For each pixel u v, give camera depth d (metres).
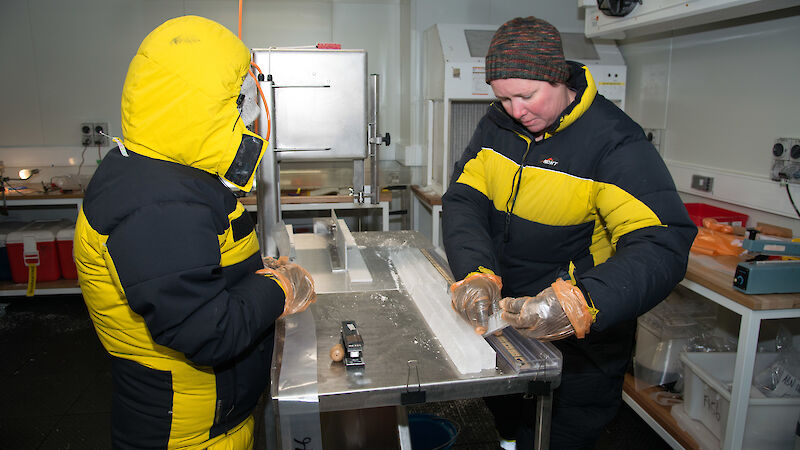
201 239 0.89
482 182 1.54
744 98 2.30
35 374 2.68
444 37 2.98
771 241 1.69
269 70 1.65
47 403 2.43
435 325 1.19
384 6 3.76
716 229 2.18
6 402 2.43
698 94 2.58
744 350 1.65
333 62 1.68
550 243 1.43
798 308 1.61
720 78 2.44
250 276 1.08
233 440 1.12
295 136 1.72
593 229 1.41
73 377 2.65
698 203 2.52
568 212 1.37
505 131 1.46
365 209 3.85
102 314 1.00
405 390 0.97
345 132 1.74
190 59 0.89
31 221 3.71
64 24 3.53
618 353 1.43
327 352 1.09
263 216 1.71
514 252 1.49
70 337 3.07
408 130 3.65
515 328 1.06
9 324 3.24
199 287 0.88
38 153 3.63
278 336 1.15
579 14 3.59
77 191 3.40
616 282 1.05
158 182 0.89
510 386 1.01
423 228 3.68
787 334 2.04
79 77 3.61
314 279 1.52
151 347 1.00
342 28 3.76
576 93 1.32
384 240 1.89
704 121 2.55
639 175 1.21
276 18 3.69
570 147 1.32
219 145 0.94
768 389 1.88
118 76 3.63
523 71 1.16
